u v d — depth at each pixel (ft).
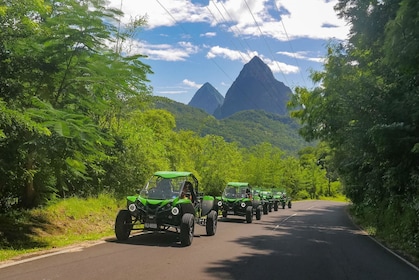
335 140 79.82
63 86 34.78
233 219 76.07
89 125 31.55
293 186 244.22
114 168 64.03
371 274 28.55
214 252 33.96
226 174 120.78
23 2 28.91
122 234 37.50
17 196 44.80
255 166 174.91
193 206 39.09
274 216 94.89
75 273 23.17
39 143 30.76
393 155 43.65
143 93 57.98
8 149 31.53
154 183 39.78
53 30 32.35
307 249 39.96
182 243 36.22
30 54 32.68
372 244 47.60
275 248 39.24
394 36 25.25
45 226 42.04
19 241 34.42
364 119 50.98
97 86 34.94
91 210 53.72
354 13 48.70
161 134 94.43
